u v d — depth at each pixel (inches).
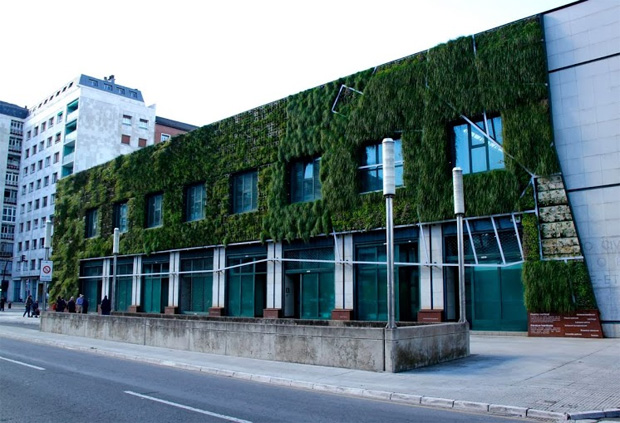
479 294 816.9
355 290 954.7
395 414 321.4
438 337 514.0
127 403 343.9
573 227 736.3
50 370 498.6
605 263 716.7
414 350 482.3
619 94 732.0
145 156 1473.9
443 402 346.6
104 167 1633.9
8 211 3398.1
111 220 1567.4
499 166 818.2
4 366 521.0
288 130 1096.8
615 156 725.3
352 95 991.6
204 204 1299.2
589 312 713.0
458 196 600.1
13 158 3462.1
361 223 947.3
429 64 888.9
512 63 802.8
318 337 518.9
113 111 2979.8
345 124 991.6
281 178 1097.4
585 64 762.2
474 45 847.1
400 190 900.6
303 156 1074.1
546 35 798.5
